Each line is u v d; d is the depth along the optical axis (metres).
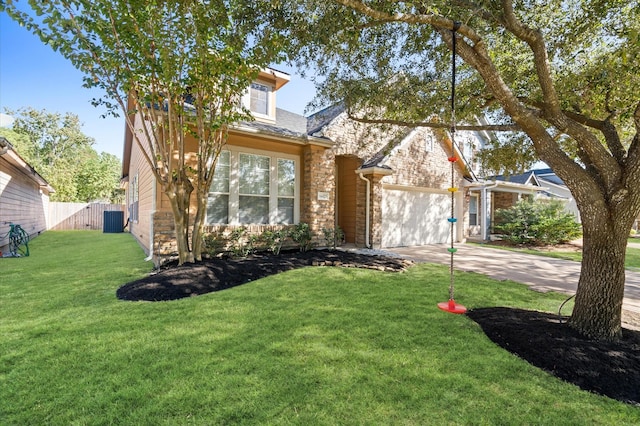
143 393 2.22
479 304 4.29
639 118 3.03
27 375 2.44
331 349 2.89
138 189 11.45
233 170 7.87
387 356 2.78
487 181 12.88
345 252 8.54
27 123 30.33
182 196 6.10
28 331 3.26
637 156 3.00
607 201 3.15
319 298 4.49
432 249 10.69
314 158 8.88
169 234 6.93
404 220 11.56
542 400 2.21
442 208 12.80
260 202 8.36
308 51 5.48
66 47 4.60
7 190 9.99
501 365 2.65
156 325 3.44
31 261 7.51
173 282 4.94
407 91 6.01
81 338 3.09
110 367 2.56
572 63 5.25
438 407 2.11
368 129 7.91
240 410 2.05
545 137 3.45
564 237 12.16
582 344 2.90
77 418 1.99
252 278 5.71
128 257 7.95
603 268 3.14
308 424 1.93
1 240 9.29
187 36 4.92
